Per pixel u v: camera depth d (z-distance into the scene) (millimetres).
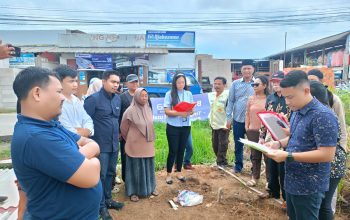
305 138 2398
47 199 1632
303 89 2354
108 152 3951
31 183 1604
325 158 2268
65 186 1646
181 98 5066
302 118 2432
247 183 4938
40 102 1625
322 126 2264
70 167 1575
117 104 4062
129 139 4391
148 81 19219
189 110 4855
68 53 18969
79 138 2092
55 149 1568
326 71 13500
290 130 2641
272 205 4262
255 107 4820
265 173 5379
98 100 3859
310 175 2402
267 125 3031
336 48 24359
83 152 1943
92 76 17047
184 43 19750
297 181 2457
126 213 4082
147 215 4039
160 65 19312
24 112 1662
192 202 4312
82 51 18500
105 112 3877
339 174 2861
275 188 4398
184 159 5840
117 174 5605
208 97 10578
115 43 19797
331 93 3080
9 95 14609
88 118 3586
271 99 4375
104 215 3740
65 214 1669
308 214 2482
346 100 11844
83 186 1641
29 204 1685
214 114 5898
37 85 1615
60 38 19688
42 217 1662
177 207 4246
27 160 1554
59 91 1699
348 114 9734
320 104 2395
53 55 19156
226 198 4492
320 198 2471
